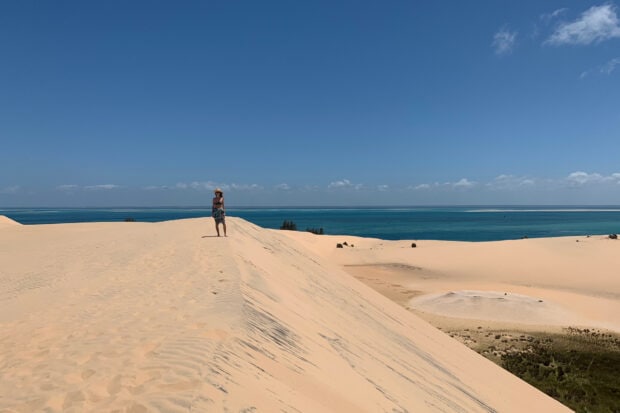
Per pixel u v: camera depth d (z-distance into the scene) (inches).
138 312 264.5
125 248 663.8
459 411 271.3
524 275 1424.7
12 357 194.9
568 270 1449.3
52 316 277.3
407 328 480.1
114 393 143.9
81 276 446.0
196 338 196.9
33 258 697.6
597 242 1781.5
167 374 155.4
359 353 286.8
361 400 201.0
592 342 763.4
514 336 794.8
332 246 2182.6
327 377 209.9
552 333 815.1
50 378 162.6
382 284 1343.5
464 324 876.6
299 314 310.8
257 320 244.7
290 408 153.7
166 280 367.2
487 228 5383.9
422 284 1343.5
